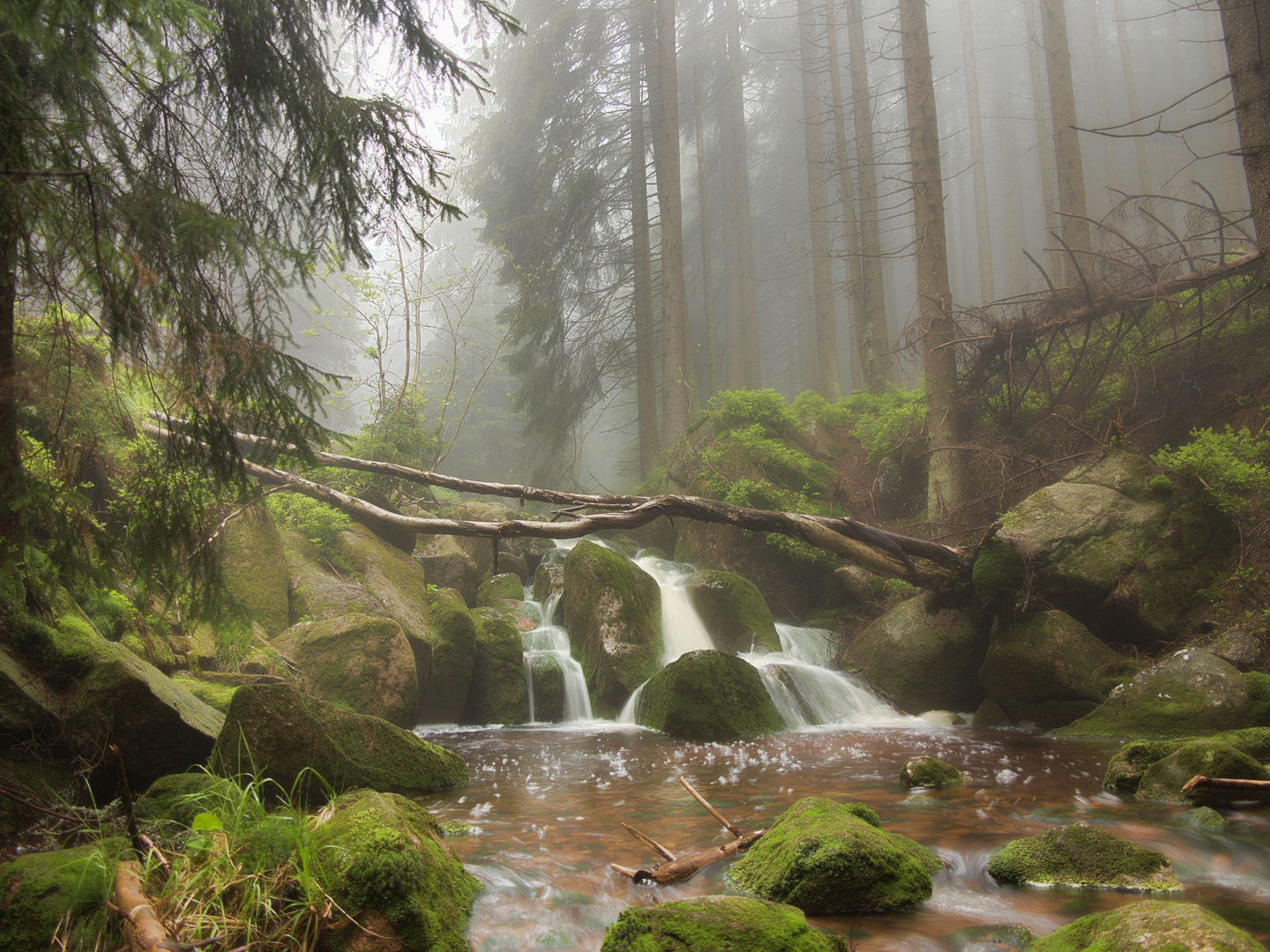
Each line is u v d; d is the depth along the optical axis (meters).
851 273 23.03
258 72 4.90
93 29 3.64
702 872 4.38
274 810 5.09
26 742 4.53
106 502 6.08
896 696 11.20
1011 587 10.16
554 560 16.06
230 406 4.31
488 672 11.43
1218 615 9.21
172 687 6.13
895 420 16.86
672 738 9.35
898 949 3.33
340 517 12.54
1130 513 10.13
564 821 5.47
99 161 3.75
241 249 3.97
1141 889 3.96
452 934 3.37
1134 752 6.20
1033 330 12.30
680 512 10.33
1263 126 9.96
